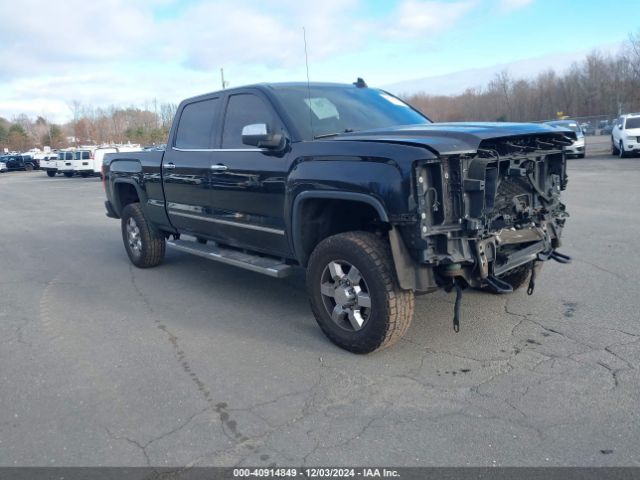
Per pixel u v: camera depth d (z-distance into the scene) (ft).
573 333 14.53
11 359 14.73
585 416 10.62
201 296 19.79
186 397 12.23
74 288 21.70
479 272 12.68
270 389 12.40
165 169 20.76
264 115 16.31
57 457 10.18
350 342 13.74
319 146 13.91
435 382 12.28
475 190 12.01
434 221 12.12
